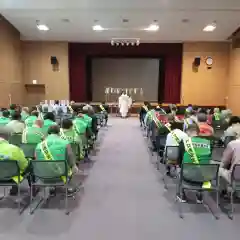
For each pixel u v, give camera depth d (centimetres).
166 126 559
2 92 1098
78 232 317
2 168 344
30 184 371
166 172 527
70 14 959
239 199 402
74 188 443
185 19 1008
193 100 1405
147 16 973
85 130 568
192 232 319
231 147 353
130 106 1339
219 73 1388
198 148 370
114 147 728
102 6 870
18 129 525
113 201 399
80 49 1417
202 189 348
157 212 367
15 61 1242
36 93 1415
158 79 1532
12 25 1141
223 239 305
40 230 321
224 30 1160
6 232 317
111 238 306
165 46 1408
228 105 1362
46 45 1388
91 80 1499
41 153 356
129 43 1366
